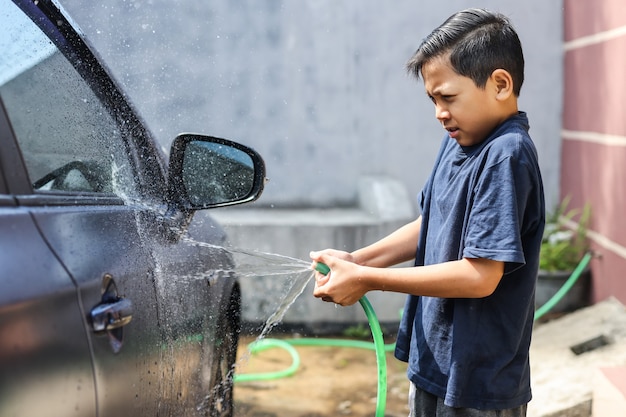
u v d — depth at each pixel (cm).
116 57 639
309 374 496
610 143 535
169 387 186
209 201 242
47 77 178
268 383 478
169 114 658
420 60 203
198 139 240
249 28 658
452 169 207
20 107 157
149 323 171
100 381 140
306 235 578
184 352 206
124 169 210
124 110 229
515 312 198
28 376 120
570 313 558
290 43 659
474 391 198
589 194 578
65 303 134
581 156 596
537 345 468
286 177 670
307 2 655
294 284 308
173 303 198
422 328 210
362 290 202
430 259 211
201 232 264
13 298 121
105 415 141
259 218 605
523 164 190
